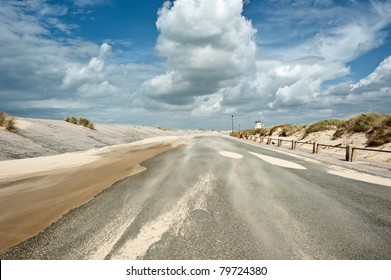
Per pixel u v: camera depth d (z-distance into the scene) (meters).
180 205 5.34
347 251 3.73
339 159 13.41
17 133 15.45
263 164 11.07
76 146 16.86
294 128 35.41
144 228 4.24
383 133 16.05
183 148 17.80
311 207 5.49
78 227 4.24
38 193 6.10
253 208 5.32
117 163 10.51
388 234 4.30
